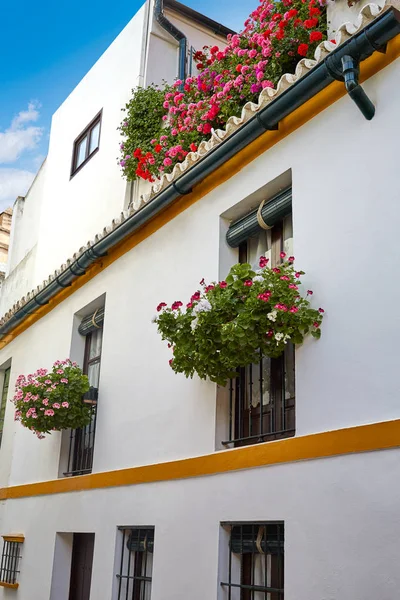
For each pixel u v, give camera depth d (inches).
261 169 238.4
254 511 204.1
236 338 201.6
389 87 193.5
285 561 188.5
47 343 393.4
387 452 167.9
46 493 342.6
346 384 185.0
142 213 292.4
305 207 214.2
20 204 571.5
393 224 183.2
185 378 255.3
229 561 216.5
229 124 244.1
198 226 269.0
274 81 271.3
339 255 197.8
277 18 278.2
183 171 270.2
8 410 431.5
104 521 283.7
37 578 332.5
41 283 444.1
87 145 439.5
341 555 173.0
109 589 268.1
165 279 283.9
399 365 171.5
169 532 241.1
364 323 184.5
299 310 198.2
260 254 251.6
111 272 331.9
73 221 429.4
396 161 186.7
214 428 233.3
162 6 400.8
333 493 179.3
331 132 211.2
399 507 161.5
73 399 313.7
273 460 200.1
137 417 280.8
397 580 158.1
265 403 231.0
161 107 356.8
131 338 300.7
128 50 411.5
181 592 227.8
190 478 236.7
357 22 195.2
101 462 299.6
